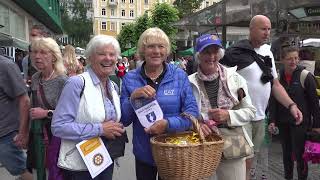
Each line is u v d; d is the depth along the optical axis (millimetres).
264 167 5695
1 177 6602
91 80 3494
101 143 3477
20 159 4883
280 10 8359
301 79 6043
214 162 3396
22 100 4699
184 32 19891
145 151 3752
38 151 4445
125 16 103562
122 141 3627
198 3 62906
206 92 4004
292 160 6449
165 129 3568
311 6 8086
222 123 3947
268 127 6281
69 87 3438
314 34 9844
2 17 22906
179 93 3730
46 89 4484
